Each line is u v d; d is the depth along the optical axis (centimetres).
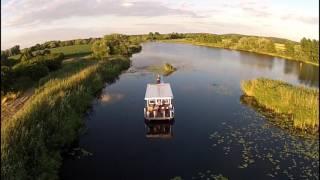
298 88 3969
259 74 6394
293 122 3344
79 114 3362
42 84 4394
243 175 2277
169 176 2278
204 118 3509
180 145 2811
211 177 2252
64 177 2262
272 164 2436
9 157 2020
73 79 4291
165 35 18400
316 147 2728
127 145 2819
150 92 3622
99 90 4781
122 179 2241
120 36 12925
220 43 13238
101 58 7250
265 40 10769
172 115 3394
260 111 3744
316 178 2231
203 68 7088
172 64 7612
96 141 2902
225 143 2839
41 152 2216
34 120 2630
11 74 4203
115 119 3491
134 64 7612
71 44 13488
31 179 1969
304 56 8688
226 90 4822
